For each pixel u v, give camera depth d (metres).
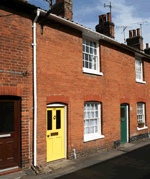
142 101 12.66
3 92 5.75
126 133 11.16
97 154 8.48
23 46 6.33
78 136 7.94
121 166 6.80
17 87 6.08
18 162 6.11
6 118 5.96
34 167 6.23
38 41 6.76
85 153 8.18
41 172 6.06
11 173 5.81
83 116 8.24
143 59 13.15
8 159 5.92
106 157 7.98
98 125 9.18
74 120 7.83
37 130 6.48
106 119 9.38
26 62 6.38
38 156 6.45
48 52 7.04
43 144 6.62
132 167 6.69
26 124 6.23
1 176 5.60
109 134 9.51
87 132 8.65
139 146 10.21
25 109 6.23
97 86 9.02
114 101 10.00
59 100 7.27
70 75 7.79
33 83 6.48
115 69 10.23
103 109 9.23
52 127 7.21
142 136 12.40
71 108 7.73
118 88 10.38
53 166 6.71
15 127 6.12
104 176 5.84
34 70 6.48
